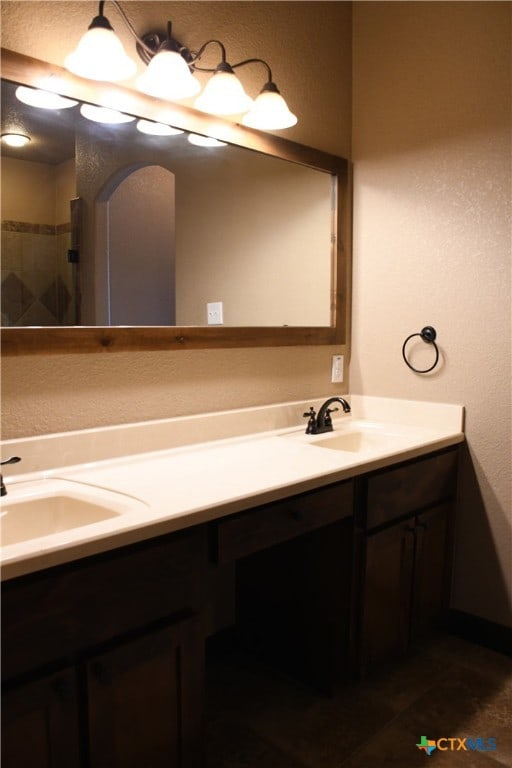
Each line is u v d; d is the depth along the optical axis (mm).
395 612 1909
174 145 1801
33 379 1525
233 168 1981
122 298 1686
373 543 1774
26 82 1441
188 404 1899
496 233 2027
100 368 1660
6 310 1458
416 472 1946
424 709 1772
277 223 2146
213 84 1685
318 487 1561
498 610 2111
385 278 2355
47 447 1536
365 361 2453
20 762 993
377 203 2361
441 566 2135
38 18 1466
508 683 1910
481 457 2129
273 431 2150
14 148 1449
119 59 1413
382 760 1558
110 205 1647
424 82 2184
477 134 2053
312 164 2242
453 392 2188
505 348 2039
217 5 1890
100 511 1306
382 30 2295
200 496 1326
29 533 1330
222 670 1986
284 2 2115
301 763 1545
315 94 2256
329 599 1797
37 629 1008
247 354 2078
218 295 1965
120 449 1689
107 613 1107
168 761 1229
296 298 2250
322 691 1842
